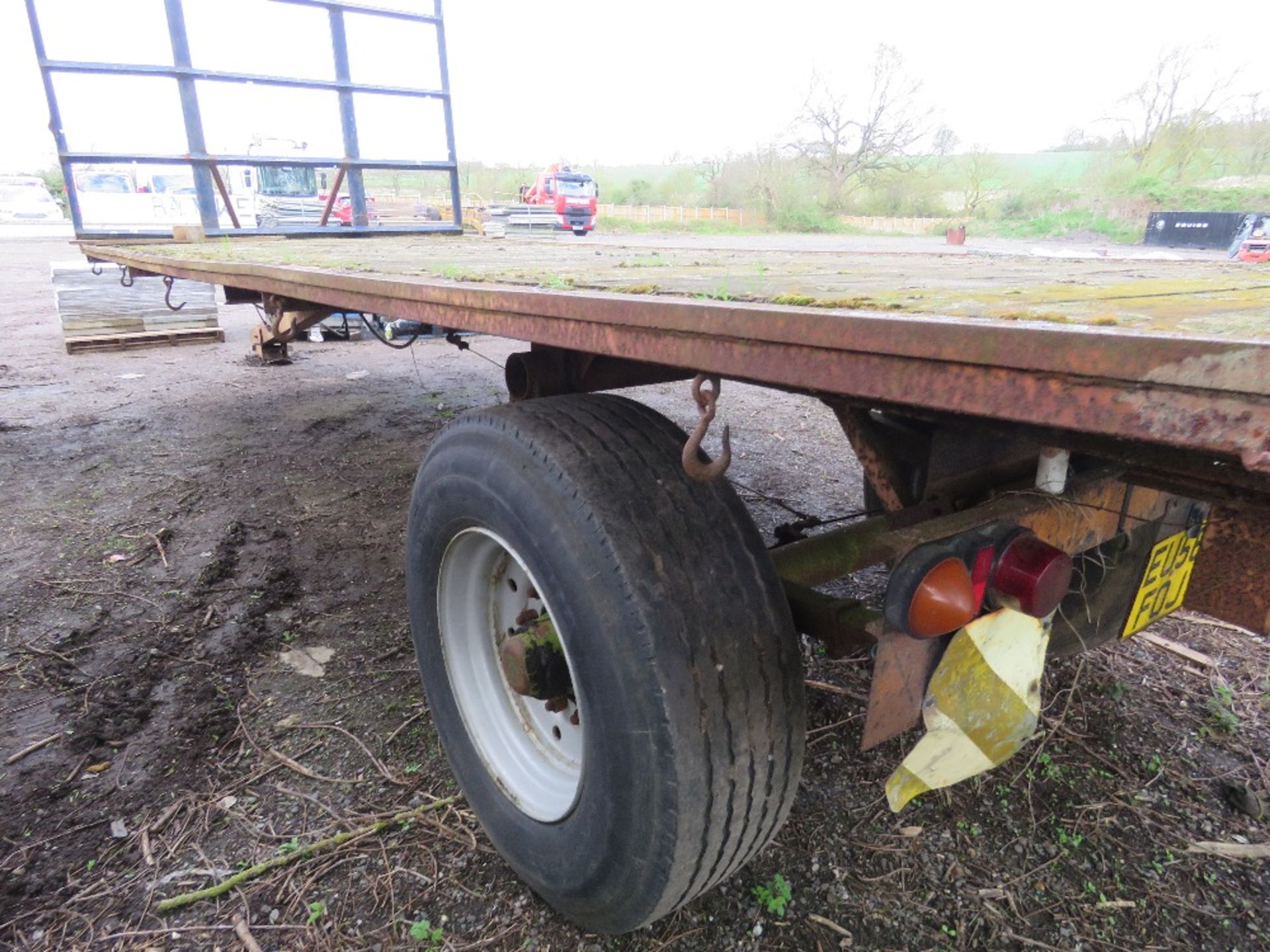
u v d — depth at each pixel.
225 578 3.48
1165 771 2.27
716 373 1.08
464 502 1.66
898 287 1.43
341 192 7.12
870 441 1.54
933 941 1.76
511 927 1.80
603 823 1.44
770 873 1.92
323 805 2.18
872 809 2.13
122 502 4.36
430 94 6.12
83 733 2.45
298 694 2.67
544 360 2.05
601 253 3.34
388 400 6.61
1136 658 2.79
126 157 5.34
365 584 3.44
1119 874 1.93
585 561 1.38
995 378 0.77
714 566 1.41
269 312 4.04
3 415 6.11
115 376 7.62
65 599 3.29
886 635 1.21
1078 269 2.28
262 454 5.19
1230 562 1.39
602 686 1.37
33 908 1.86
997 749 1.36
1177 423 0.64
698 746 1.33
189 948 1.77
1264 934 1.78
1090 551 1.61
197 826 2.11
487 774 1.87
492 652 1.94
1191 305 1.06
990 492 1.72
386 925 1.82
